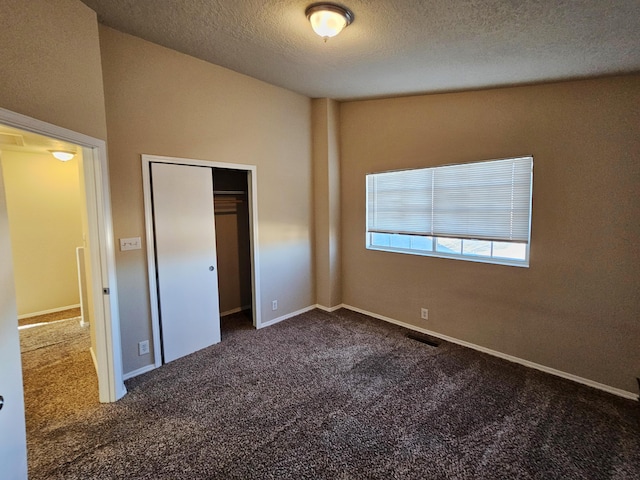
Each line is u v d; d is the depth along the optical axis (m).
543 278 2.76
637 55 1.96
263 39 2.49
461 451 1.92
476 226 3.15
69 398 2.48
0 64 1.54
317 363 3.00
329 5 1.87
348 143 4.21
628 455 1.87
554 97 2.58
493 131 2.96
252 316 4.14
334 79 3.26
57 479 1.74
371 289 4.18
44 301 4.46
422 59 2.46
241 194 4.44
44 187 4.39
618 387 2.46
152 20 2.33
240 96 3.43
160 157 2.88
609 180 2.39
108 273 2.37
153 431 2.11
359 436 2.05
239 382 2.69
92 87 2.22
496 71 2.48
